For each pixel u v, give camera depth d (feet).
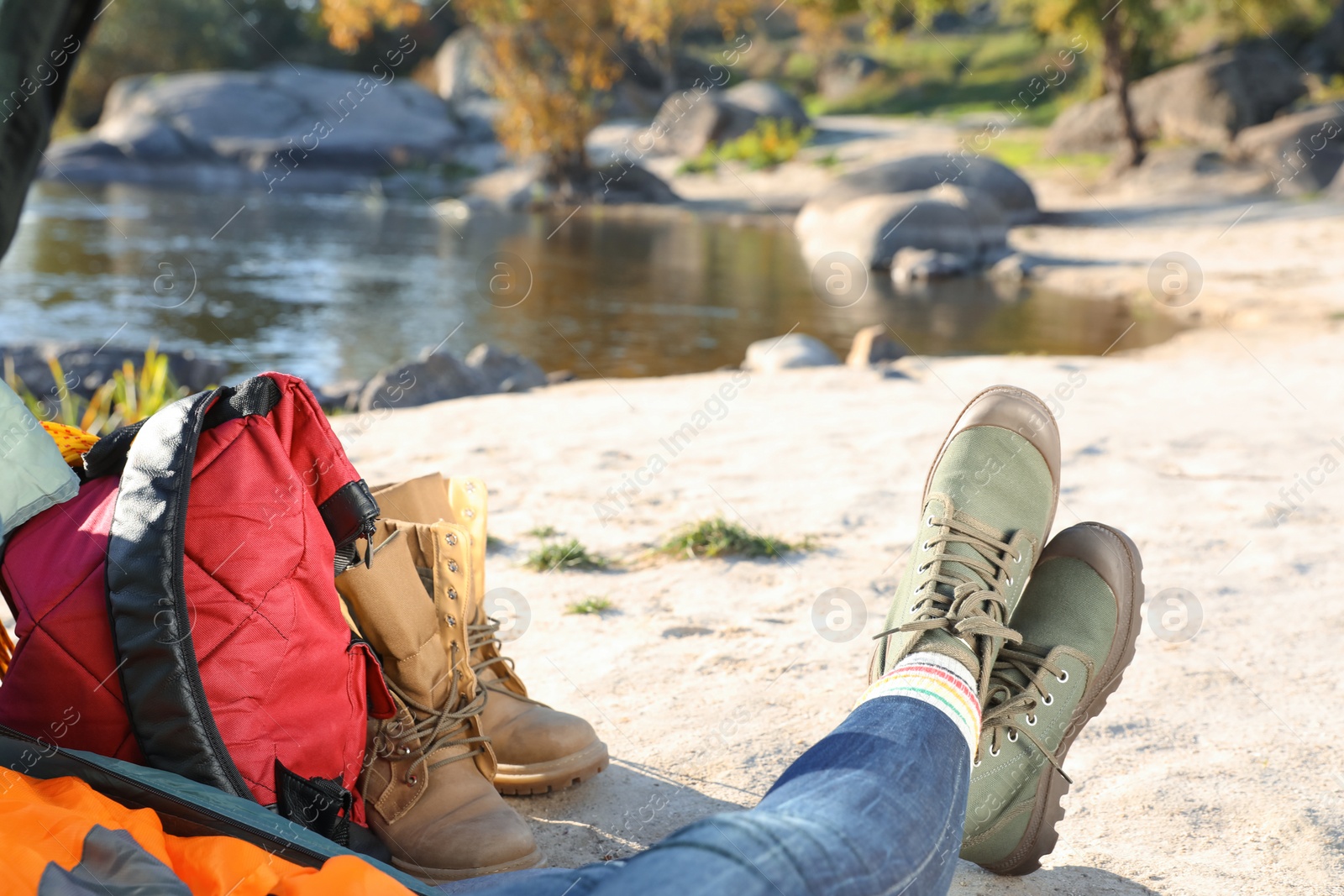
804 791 3.44
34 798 3.72
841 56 140.97
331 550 4.65
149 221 63.52
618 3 82.74
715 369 29.35
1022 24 139.95
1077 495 12.12
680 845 3.00
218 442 4.33
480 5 80.33
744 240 62.95
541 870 3.46
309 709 4.50
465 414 17.85
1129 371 22.52
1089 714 5.57
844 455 14.33
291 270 47.60
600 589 9.14
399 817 5.13
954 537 5.62
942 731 4.00
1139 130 86.48
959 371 22.88
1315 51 103.40
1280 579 9.23
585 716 6.73
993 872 5.10
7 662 4.79
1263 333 31.19
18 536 4.27
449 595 5.46
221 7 138.31
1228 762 6.05
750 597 8.95
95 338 32.40
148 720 4.06
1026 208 63.57
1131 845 5.27
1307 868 5.00
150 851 3.58
